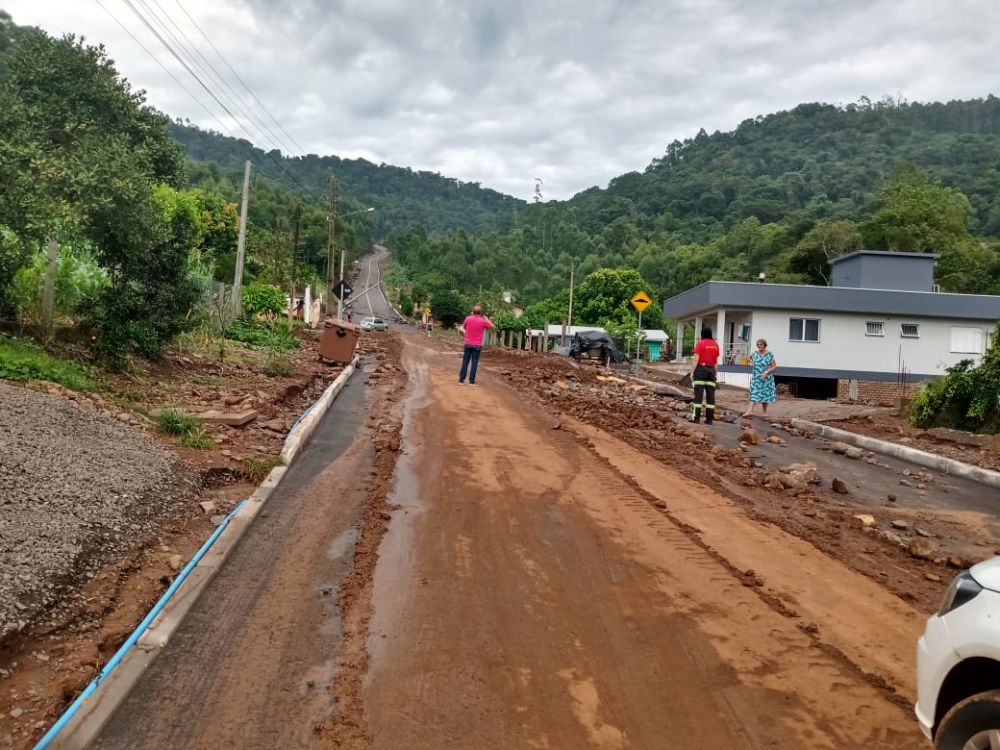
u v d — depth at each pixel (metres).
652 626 4.91
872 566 6.43
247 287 31.56
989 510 9.05
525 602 5.23
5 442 6.49
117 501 6.21
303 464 9.02
